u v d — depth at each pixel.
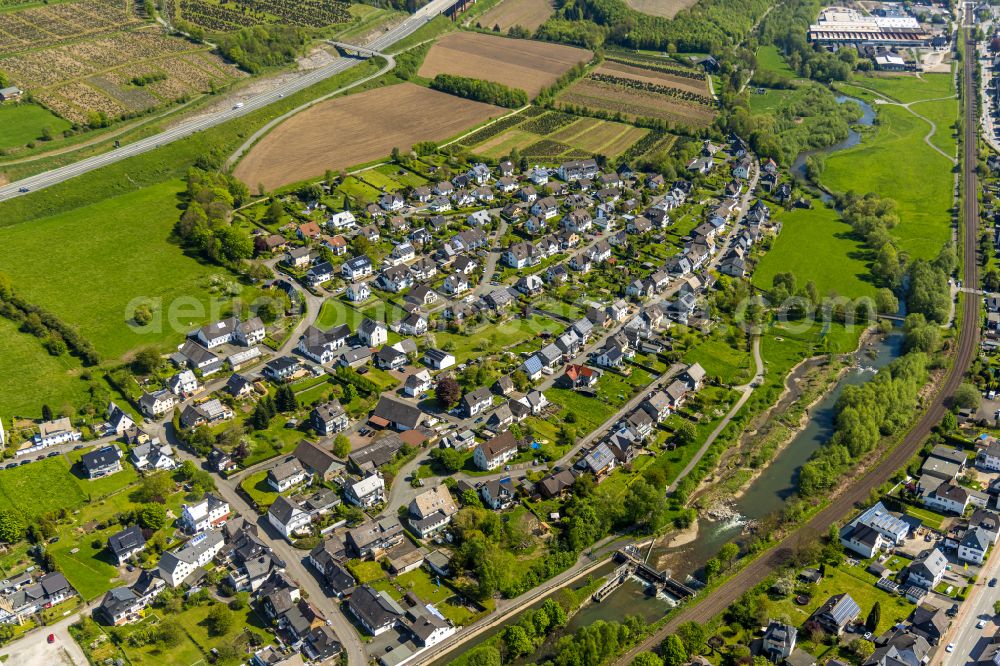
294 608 199.50
